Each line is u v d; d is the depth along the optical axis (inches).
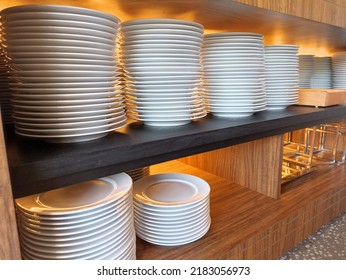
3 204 13.6
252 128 29.6
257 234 32.5
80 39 17.7
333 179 49.8
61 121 18.5
